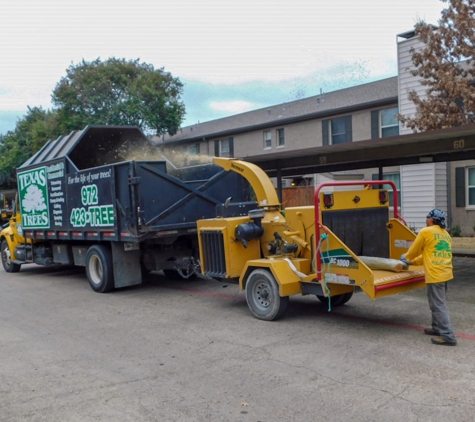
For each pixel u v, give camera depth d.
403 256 6.88
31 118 44.41
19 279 14.00
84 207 11.30
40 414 4.81
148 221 9.84
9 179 39.19
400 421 4.35
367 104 22.55
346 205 7.72
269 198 8.58
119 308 9.44
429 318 7.71
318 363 5.87
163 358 6.35
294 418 4.50
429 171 19.03
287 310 8.59
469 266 12.58
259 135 29.05
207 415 4.64
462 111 15.27
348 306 8.73
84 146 12.89
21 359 6.54
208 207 10.77
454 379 5.21
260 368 5.80
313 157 13.36
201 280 12.27
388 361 5.82
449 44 15.36
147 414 4.71
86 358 6.48
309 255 7.86
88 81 30.33
